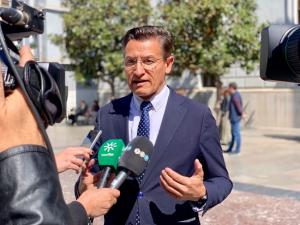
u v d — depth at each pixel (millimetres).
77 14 14906
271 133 16078
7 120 1176
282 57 2121
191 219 2240
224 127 11680
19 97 1220
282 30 2156
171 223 2201
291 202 6465
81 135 15000
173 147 2240
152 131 2283
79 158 2057
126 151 1938
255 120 18219
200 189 1981
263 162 10055
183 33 14336
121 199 2236
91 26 14992
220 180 2246
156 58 2225
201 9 13992
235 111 11258
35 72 1275
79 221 1447
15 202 1105
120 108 2387
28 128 1195
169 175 1946
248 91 18359
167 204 2207
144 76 2221
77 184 2143
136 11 14945
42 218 1101
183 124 2268
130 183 2227
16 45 1470
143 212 2189
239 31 14203
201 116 2293
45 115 1283
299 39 2045
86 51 15500
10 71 1234
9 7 1357
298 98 17312
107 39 15109
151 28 2258
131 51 2230
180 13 14102
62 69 1468
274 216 5801
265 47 2172
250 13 14930
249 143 13320
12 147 1152
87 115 18844
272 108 17875
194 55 14391
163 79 2295
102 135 2369
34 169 1144
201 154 2285
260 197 6750
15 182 1120
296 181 7996
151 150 1997
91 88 20203
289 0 18094
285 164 9773
